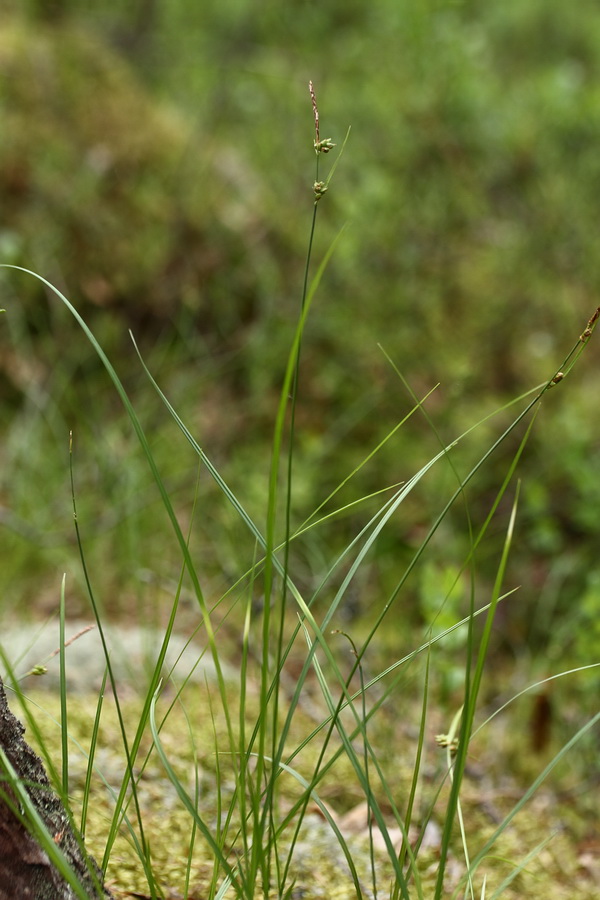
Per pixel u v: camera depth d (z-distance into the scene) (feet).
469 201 18.38
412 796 4.15
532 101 21.49
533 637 11.18
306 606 4.12
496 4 26.96
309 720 8.57
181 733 7.38
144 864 4.26
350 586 11.49
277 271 15.84
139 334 14.84
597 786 8.39
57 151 15.74
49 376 13.78
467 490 13.21
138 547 11.21
